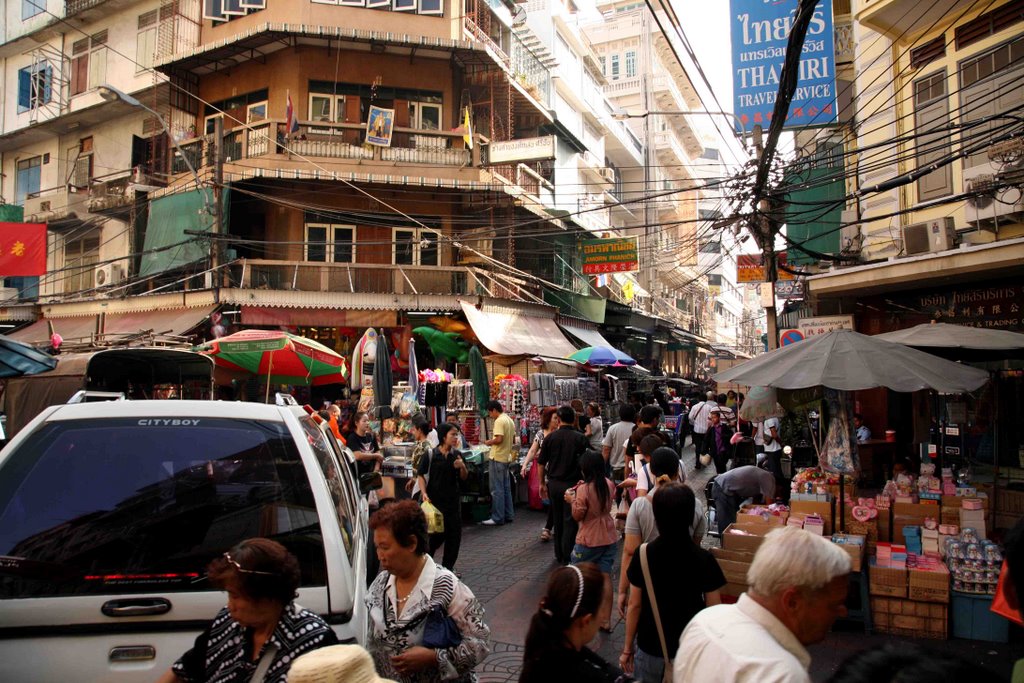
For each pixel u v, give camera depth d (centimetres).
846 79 1542
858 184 1382
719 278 5378
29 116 2720
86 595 304
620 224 3791
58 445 343
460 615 311
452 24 2133
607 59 4369
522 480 1290
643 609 359
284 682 236
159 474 339
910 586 613
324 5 2070
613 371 2427
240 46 2045
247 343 895
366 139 1992
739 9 1340
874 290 1363
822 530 672
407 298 1862
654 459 489
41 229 1856
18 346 784
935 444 1278
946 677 182
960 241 1180
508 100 2241
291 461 349
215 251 1761
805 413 897
